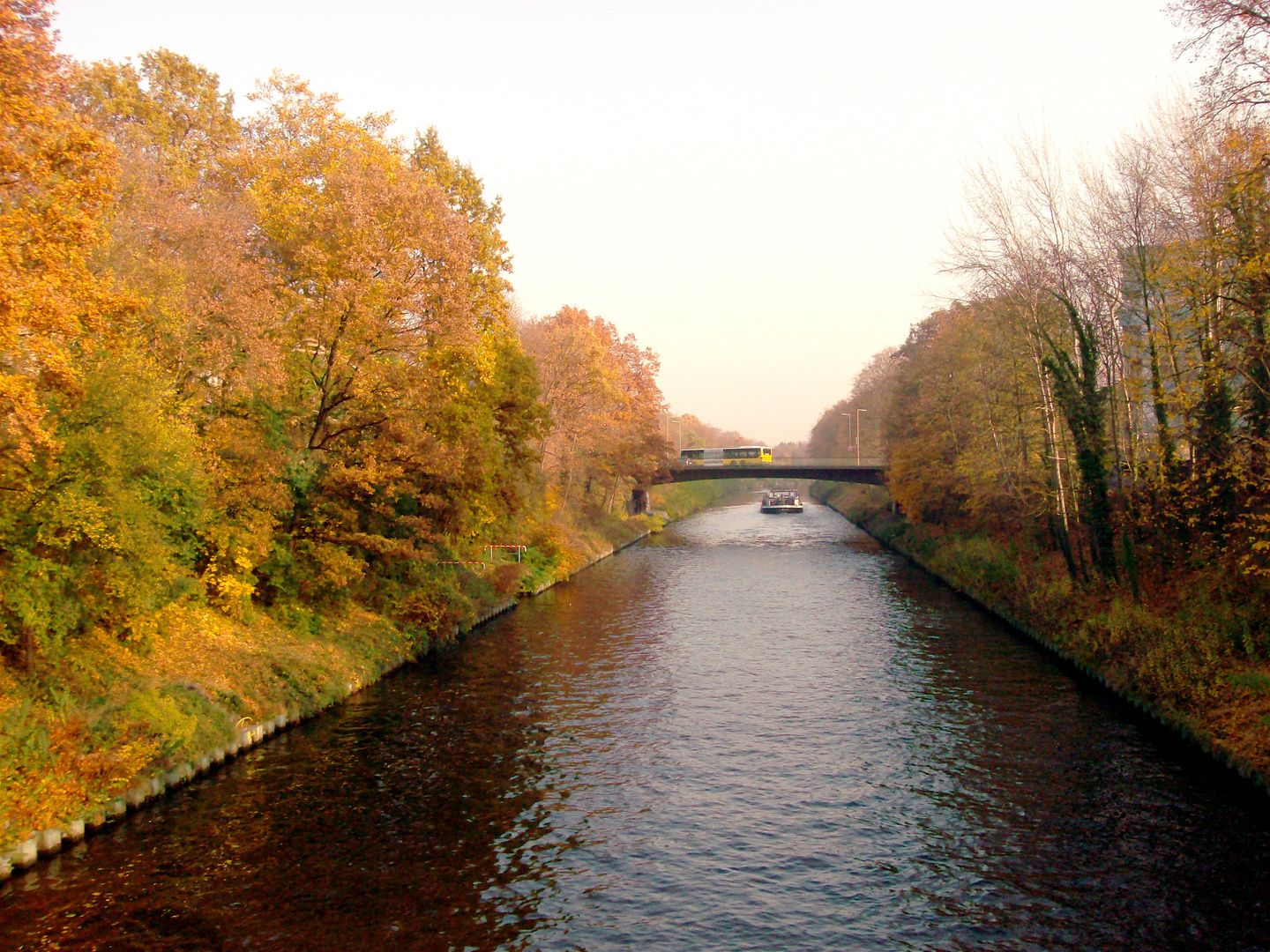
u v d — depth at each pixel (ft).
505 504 122.21
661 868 49.39
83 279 49.39
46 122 46.50
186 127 137.59
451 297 85.46
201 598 75.77
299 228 86.84
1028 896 46.01
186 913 43.55
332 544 89.56
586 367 198.39
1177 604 86.48
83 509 53.57
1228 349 87.10
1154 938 41.78
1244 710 63.62
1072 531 127.44
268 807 56.75
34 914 42.98
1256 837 52.01
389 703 81.51
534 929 42.70
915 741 70.74
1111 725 73.41
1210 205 77.51
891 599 142.31
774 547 238.27
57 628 55.47
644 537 274.36
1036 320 109.40
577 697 84.17
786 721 76.43
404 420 87.86
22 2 46.24
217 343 74.95
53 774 50.96
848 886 47.37
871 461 299.99
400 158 103.30
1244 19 63.21
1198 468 85.46
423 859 50.01
